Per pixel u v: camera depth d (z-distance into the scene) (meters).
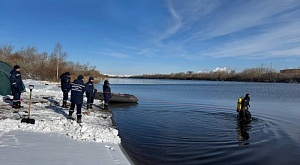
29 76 53.91
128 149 8.86
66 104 14.77
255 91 47.81
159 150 8.99
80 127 9.02
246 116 15.57
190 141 10.30
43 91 23.25
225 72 135.62
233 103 25.11
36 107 13.86
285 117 17.30
